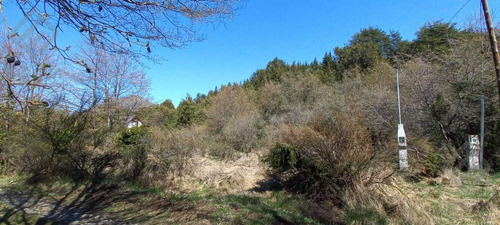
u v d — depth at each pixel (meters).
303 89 32.81
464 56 12.70
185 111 33.69
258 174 9.87
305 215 6.33
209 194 8.22
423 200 6.61
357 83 26.31
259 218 5.98
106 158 11.19
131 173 10.47
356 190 6.25
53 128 11.16
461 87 12.59
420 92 13.31
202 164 11.84
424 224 5.59
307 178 7.27
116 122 18.64
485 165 11.09
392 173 6.48
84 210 7.18
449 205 6.52
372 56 36.41
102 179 10.45
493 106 11.77
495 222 5.72
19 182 10.73
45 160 11.02
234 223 5.69
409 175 8.09
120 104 23.12
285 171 7.80
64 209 7.29
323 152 6.74
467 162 10.89
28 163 11.02
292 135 7.54
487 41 12.05
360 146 6.62
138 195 8.34
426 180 8.66
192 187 9.24
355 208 5.93
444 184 8.38
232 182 9.25
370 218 5.59
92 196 8.56
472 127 12.35
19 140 11.36
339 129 6.82
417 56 18.56
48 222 6.20
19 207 7.50
